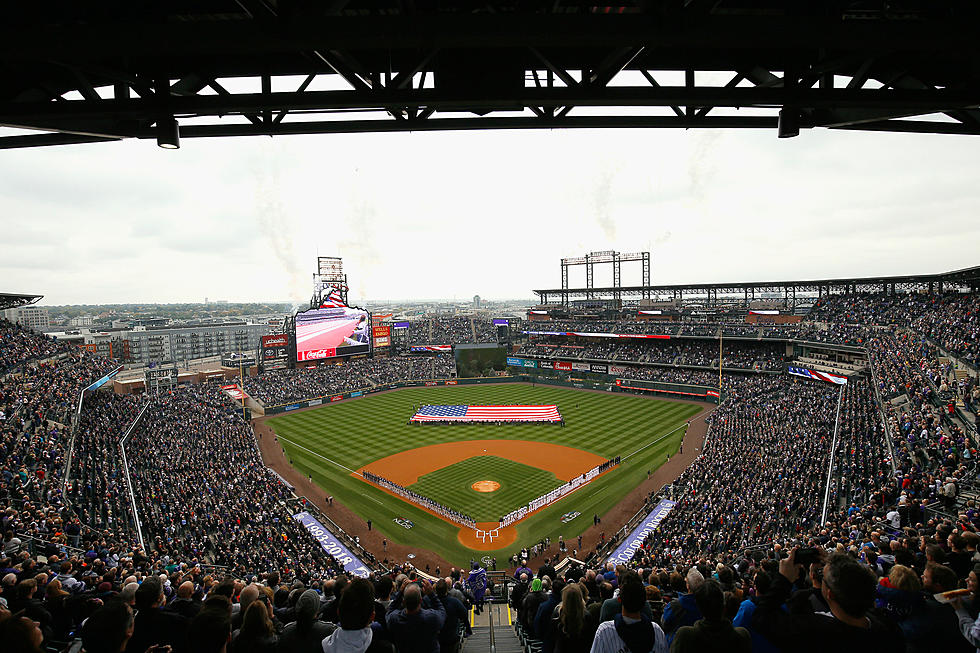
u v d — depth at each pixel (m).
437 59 7.44
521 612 11.06
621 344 104.88
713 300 109.12
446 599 8.84
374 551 34.75
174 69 7.69
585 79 7.37
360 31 5.73
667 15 5.77
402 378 98.94
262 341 92.94
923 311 69.50
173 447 48.50
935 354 47.06
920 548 11.02
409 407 80.38
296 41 5.73
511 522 38.59
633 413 73.50
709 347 94.44
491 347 103.62
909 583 6.01
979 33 5.91
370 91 7.36
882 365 52.03
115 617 5.75
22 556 13.15
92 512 28.70
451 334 125.31
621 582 5.67
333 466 52.28
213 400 71.94
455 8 6.65
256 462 49.62
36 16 6.56
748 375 83.56
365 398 87.81
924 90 7.46
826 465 35.03
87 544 19.83
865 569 4.62
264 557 30.62
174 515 33.59
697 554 29.06
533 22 5.75
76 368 56.72
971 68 7.61
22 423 34.69
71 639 8.84
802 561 6.34
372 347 106.62
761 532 29.16
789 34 5.85
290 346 94.56
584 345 109.56
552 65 7.34
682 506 37.03
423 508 41.50
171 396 70.38
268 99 7.37
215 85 7.79
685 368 91.31
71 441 37.41
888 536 14.71
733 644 4.66
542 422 68.56
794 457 39.44
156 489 37.06
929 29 5.90
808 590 5.68
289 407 78.75
